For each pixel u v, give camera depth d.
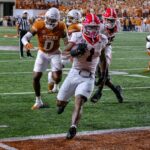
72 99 15.98
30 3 84.81
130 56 32.31
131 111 14.39
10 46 39.47
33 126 12.28
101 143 10.67
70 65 25.81
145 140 10.99
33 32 13.86
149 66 24.12
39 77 14.20
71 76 11.17
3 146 10.36
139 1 85.19
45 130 11.86
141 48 39.94
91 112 14.09
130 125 12.54
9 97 16.20
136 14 79.94
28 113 13.82
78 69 11.13
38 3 85.06
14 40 47.62
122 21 77.38
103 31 14.62
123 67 25.64
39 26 13.88
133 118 13.43
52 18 13.76
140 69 24.83
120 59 30.12
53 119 13.10
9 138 11.05
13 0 91.44
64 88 11.29
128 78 21.45
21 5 85.12
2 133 11.53
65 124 12.54
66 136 10.91
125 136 11.33
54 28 13.97
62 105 11.59
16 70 23.30
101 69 11.96
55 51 14.35
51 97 16.31
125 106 15.12
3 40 47.38
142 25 76.81
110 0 86.19
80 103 10.80
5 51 34.22
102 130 11.91
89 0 87.25
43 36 13.97
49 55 14.30
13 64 25.97
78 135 11.35
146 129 12.09
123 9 81.75
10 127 12.16
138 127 12.30
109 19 14.56
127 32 72.31
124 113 14.07
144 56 32.47
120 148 10.30
